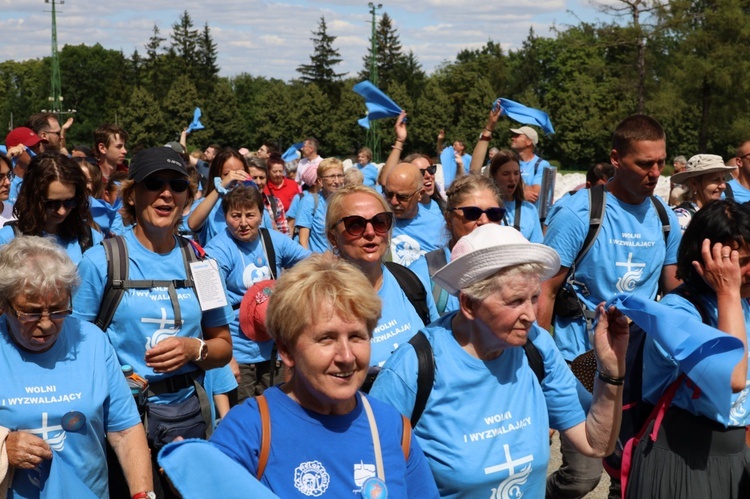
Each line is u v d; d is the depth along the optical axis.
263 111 91.56
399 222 5.79
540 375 3.14
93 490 3.13
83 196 4.64
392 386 2.94
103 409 3.18
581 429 3.19
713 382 2.95
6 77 152.38
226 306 4.04
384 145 88.06
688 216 7.30
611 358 3.07
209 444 2.27
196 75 116.56
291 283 2.39
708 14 45.47
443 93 87.19
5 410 2.98
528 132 11.34
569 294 4.80
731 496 3.29
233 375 5.02
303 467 2.36
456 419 2.93
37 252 2.94
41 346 3.01
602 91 81.56
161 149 3.86
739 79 45.41
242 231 6.08
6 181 6.14
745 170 7.72
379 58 112.75
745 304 3.46
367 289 2.41
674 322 2.97
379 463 2.43
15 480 2.94
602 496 5.66
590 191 4.80
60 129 8.98
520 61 107.81
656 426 3.29
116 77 124.94
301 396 2.44
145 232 3.88
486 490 2.93
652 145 4.57
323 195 9.60
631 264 4.77
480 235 2.92
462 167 9.57
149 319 3.79
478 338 2.96
